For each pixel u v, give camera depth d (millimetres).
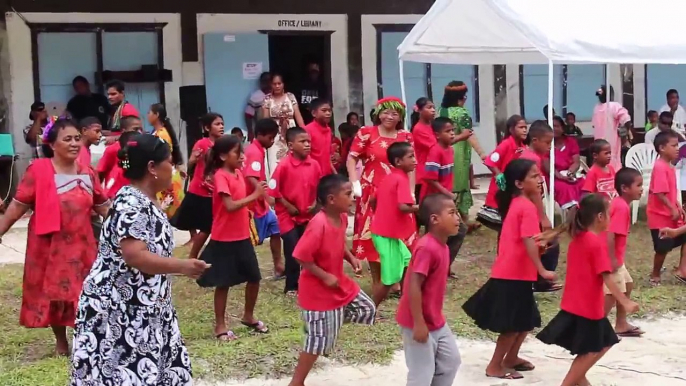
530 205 4988
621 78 14891
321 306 4656
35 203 5230
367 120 13617
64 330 5551
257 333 6023
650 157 10906
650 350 5711
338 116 13469
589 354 4590
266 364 5297
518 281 4969
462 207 9289
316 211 6957
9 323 6348
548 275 4828
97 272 3584
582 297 4566
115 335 3539
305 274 4699
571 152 9891
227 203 5637
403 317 4285
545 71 14562
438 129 7484
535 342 5922
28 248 5312
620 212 5742
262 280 7625
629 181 5801
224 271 5719
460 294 7141
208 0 12602
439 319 4281
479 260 8469
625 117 10992
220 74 12758
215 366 5230
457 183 9148
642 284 7488
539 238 4848
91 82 12148
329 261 4676
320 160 8211
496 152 7664
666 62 8141
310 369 4883
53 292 5242
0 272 8008
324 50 13336
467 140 9078
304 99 13336
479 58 10461
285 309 6680
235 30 12766
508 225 5004
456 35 8961
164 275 3666
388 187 6363
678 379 5098
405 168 6367
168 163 3666
